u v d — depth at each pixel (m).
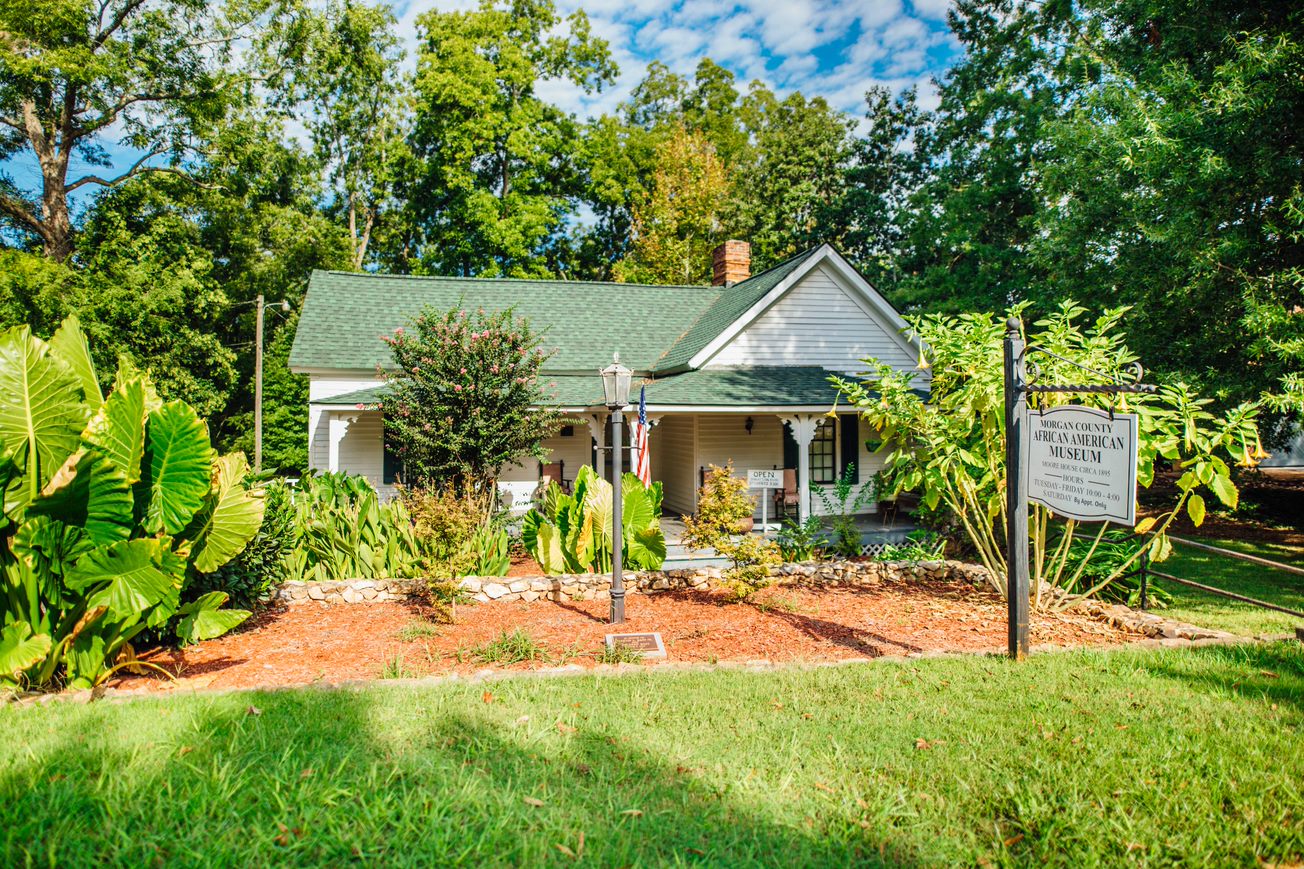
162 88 26.50
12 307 22.86
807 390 15.85
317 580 9.27
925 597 9.11
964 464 8.95
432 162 33.94
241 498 6.48
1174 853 3.46
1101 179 13.85
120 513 5.53
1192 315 13.01
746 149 42.94
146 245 27.06
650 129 44.97
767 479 13.79
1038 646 6.91
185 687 5.87
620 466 7.94
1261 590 10.27
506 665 6.48
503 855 3.30
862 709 5.23
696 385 15.89
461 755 4.34
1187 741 4.60
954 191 28.53
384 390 15.01
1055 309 15.96
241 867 3.17
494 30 32.69
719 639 7.34
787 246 39.34
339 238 32.28
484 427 12.62
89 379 6.43
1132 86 13.52
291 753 4.24
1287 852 3.47
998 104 25.83
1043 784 4.07
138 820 3.48
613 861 3.31
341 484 10.94
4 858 3.15
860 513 18.23
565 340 19.72
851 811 3.80
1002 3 27.92
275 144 29.83
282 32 29.27
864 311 18.52
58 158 26.50
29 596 5.38
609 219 40.94
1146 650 6.70
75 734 4.54
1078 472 6.01
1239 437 7.51
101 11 25.47
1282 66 11.07
